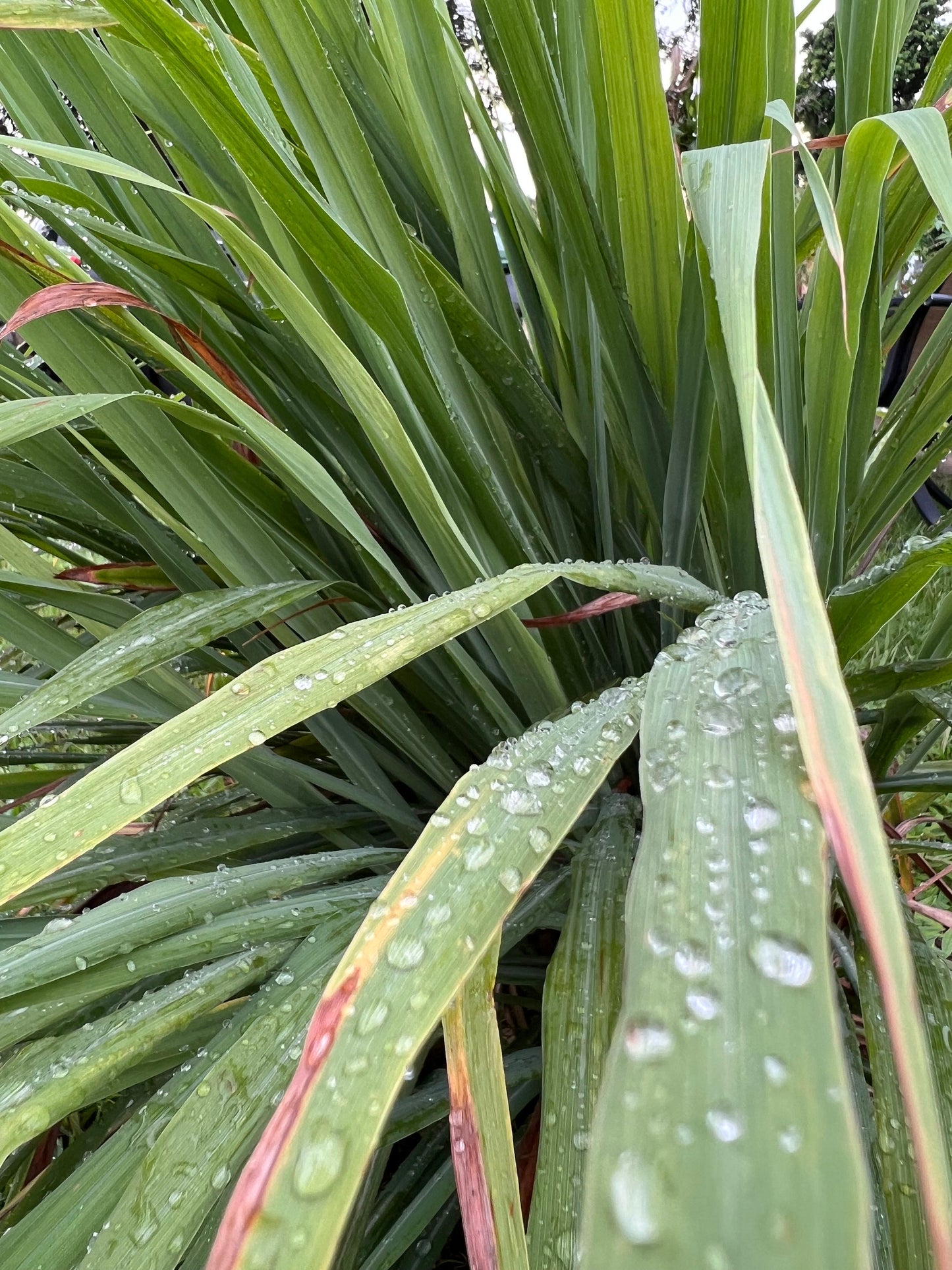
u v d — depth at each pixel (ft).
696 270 0.63
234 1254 0.23
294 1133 0.25
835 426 0.67
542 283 0.96
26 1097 0.41
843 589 0.52
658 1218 0.19
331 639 0.40
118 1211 0.38
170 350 0.55
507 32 0.60
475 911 0.31
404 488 0.60
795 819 0.28
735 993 0.23
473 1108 0.32
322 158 0.63
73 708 0.55
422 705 0.86
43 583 0.69
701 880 0.27
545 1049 0.43
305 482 0.58
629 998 0.23
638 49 0.59
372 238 0.66
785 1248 0.18
